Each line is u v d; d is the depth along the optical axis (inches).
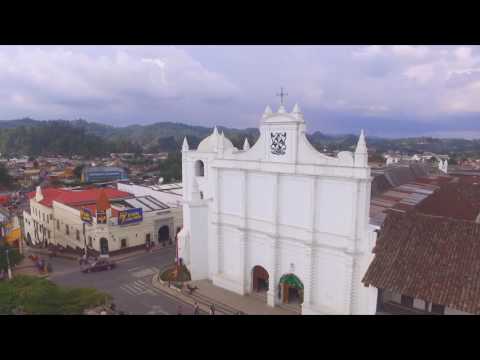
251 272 1460.4
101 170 5354.3
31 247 2311.8
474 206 1596.9
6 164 6397.6
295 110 1235.2
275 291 1358.3
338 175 1152.8
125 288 1526.8
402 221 1077.8
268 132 1328.7
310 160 1230.9
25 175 5428.2
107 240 1929.1
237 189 1464.1
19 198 3939.5
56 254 2004.2
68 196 2319.1
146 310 1314.0
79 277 1647.4
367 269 1024.2
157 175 5615.2
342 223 1179.3
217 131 1644.9
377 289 970.1
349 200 1151.0
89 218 1963.6
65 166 6535.4
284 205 1321.4
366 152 1109.1
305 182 1252.5
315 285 1267.2
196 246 1599.4
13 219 1994.3
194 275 1608.0
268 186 1358.3
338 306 1214.3
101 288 1526.8
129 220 1988.2
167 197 2438.5
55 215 2338.8
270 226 1363.2
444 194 1820.9
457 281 872.3
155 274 1684.3
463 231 976.3
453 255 932.0
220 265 1569.9
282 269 1355.8
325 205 1214.9
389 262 986.1
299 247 1294.3
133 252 2017.7
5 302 1059.9
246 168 1393.9
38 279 1210.6
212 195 1595.7
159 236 2160.4
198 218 1588.3
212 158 1590.8
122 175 5408.5
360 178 1103.0
